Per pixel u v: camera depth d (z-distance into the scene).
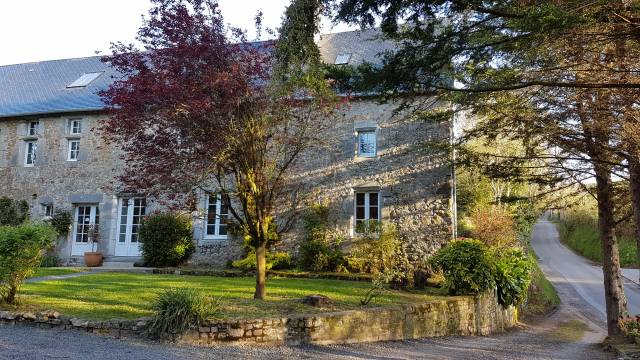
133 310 6.96
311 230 13.20
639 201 7.45
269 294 8.69
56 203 15.81
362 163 13.40
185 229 14.27
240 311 6.85
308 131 8.20
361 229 13.06
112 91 7.65
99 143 15.71
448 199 12.62
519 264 12.06
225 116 7.29
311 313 6.96
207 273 12.49
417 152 11.99
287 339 6.49
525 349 7.97
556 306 17.59
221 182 8.71
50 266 14.84
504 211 16.05
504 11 4.96
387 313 7.66
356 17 5.46
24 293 8.16
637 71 6.16
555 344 9.08
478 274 10.15
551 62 6.35
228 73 7.13
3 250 6.89
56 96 17.12
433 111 8.62
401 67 5.69
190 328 6.10
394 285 10.50
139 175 7.85
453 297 9.50
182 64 7.28
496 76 6.46
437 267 11.39
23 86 18.50
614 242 10.00
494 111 7.97
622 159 7.91
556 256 32.56
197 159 7.20
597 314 16.22
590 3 4.33
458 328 9.27
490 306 10.66
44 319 6.45
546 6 4.27
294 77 7.46
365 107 13.62
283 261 13.12
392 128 13.33
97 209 15.62
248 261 12.83
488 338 9.26
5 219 15.85
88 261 14.49
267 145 8.03
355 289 9.82
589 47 5.91
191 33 7.42
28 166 16.39
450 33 5.37
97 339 5.90
